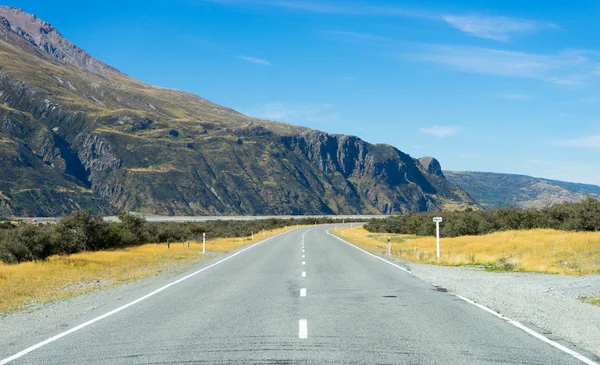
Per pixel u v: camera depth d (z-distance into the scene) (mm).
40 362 6625
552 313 10266
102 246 35031
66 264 23219
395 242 47125
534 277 17422
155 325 9086
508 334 8250
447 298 12430
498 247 30891
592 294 13031
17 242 26609
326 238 54125
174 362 6543
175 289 14406
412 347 7312
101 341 7820
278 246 39062
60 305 11922
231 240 52312
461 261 23609
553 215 47688
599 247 26703
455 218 55812
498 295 12969
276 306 11195
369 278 17188
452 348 7266
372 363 6457
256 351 7074
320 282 16000
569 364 6473
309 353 6953
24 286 15836
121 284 16234
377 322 9273
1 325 9477
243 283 15820
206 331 8508
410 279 16859
